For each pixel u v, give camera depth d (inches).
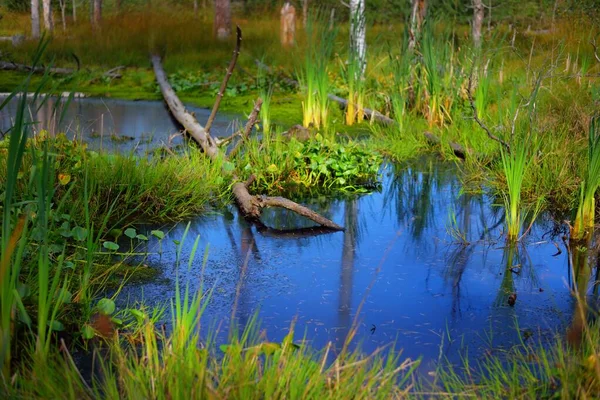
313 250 213.0
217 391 114.2
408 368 141.1
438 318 166.2
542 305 174.1
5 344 124.2
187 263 200.8
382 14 933.8
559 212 250.1
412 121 386.0
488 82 381.1
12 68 631.2
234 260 203.9
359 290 182.9
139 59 675.4
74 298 167.3
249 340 151.9
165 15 932.6
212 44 740.7
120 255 205.6
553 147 279.6
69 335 151.9
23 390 121.9
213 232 228.7
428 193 276.5
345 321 163.9
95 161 254.2
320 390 118.3
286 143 320.8
